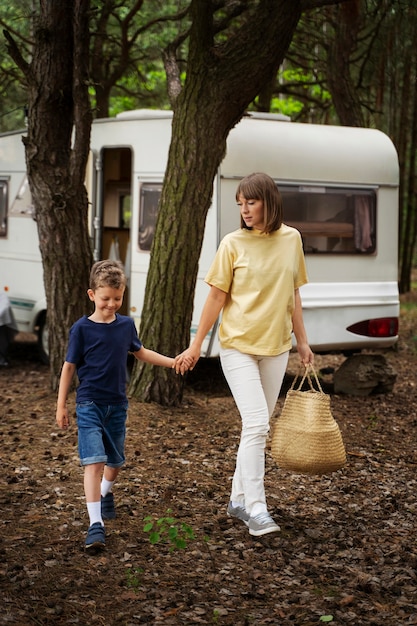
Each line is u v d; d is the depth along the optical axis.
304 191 9.61
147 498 5.71
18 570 4.45
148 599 4.20
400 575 4.55
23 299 11.71
